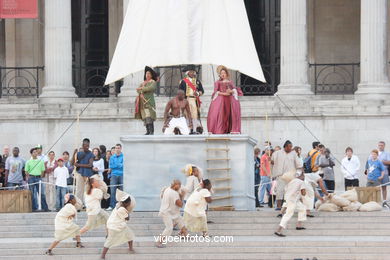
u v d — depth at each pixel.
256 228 59.12
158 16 64.12
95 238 58.88
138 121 79.00
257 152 70.62
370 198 64.19
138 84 80.69
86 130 79.25
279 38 86.69
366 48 79.44
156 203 61.94
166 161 62.03
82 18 88.88
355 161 70.00
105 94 87.69
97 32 88.69
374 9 79.44
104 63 88.38
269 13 86.88
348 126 78.00
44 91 81.44
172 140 61.94
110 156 70.00
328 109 78.19
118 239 55.12
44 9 86.88
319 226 59.09
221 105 62.81
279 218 59.78
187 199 57.88
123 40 64.50
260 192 68.56
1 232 60.50
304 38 79.81
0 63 88.19
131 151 62.19
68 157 70.50
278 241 56.16
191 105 63.66
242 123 78.38
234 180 61.84
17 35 88.00
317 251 55.25
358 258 54.41
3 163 71.25
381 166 68.25
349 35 86.56
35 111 79.75
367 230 58.62
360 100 78.62
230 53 63.69
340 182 77.25
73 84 88.00
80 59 88.38
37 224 61.50
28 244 56.97
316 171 68.12
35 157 68.88
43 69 86.19
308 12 86.25
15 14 77.44
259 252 55.41
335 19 86.62
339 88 86.00
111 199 67.56
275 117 78.25
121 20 87.31
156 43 64.00
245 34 63.91
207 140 61.78
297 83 79.56
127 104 79.62
